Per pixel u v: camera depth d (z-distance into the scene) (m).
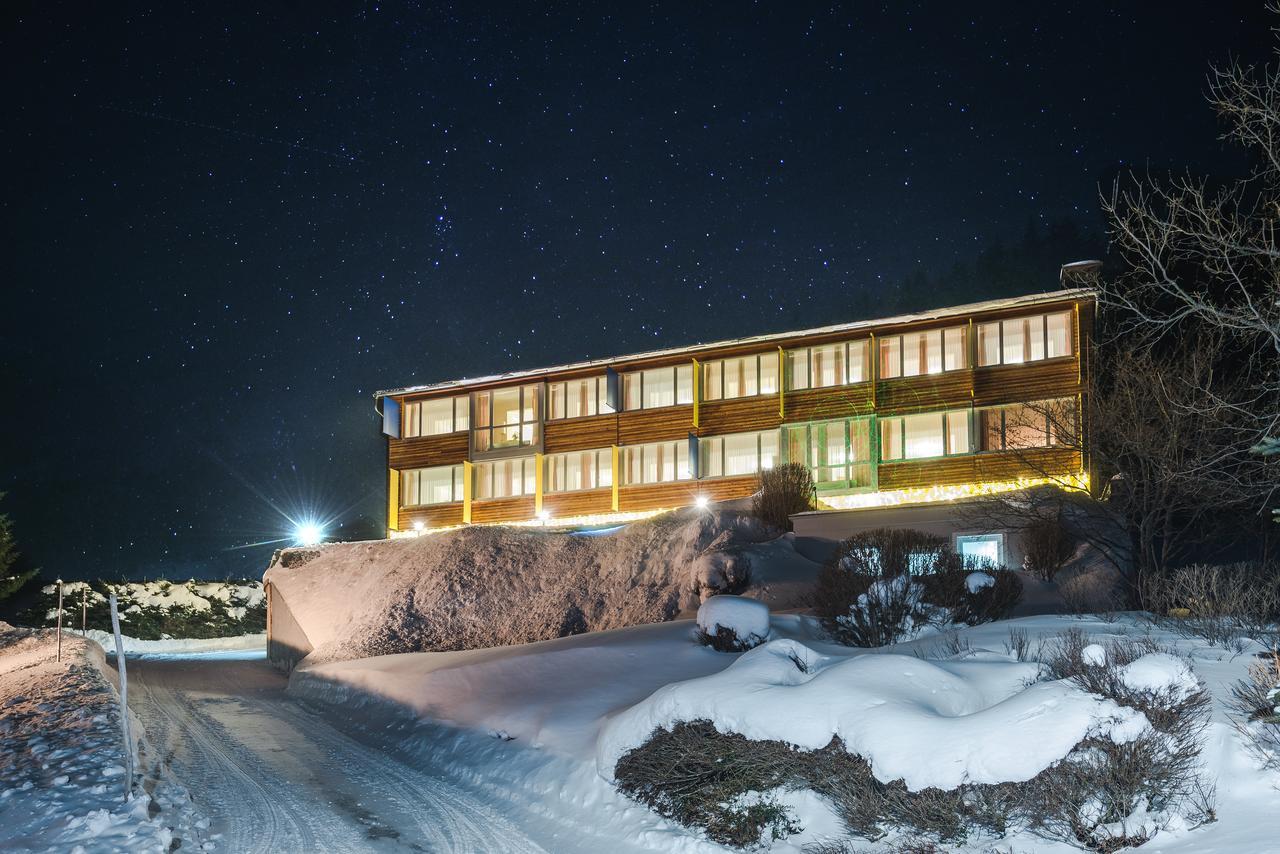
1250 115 13.16
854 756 8.77
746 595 23.67
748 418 34.94
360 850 10.21
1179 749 7.64
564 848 10.25
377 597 28.34
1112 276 31.14
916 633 14.93
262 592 42.31
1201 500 20.30
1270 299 13.04
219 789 12.82
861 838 8.50
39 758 12.91
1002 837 7.86
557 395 38.94
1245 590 12.91
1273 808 7.23
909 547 16.00
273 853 9.98
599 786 11.16
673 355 36.00
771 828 9.21
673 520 29.72
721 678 10.46
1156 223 13.95
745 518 28.59
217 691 23.41
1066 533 22.98
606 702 14.29
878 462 32.00
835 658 11.27
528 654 18.34
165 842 9.45
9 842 9.40
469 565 28.80
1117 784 7.56
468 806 12.15
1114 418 21.45
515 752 13.49
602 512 37.38
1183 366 20.05
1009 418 30.59
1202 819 7.41
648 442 36.62
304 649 27.83
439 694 17.45
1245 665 9.78
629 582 26.72
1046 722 7.98
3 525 40.47
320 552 31.94
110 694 17.58
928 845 7.97
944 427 31.55
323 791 12.88
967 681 9.71
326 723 18.69
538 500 38.44
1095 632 12.54
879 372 32.78
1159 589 15.56
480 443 39.97
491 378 39.62
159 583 41.22
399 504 41.19
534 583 27.88
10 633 30.64
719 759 9.73
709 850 9.32
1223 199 13.65
